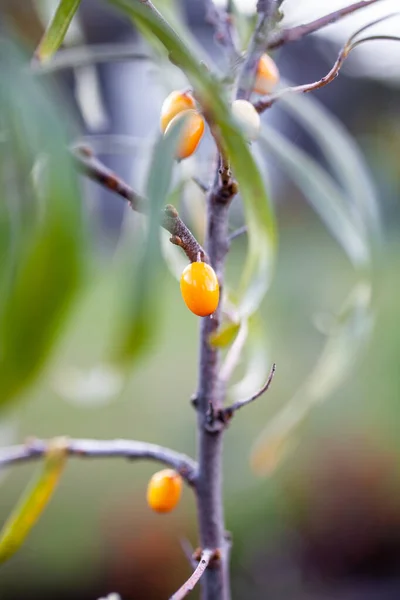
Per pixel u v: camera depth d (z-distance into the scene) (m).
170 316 1.15
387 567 0.87
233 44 0.27
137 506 0.79
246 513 0.82
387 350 0.97
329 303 1.11
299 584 0.82
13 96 0.18
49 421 0.89
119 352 0.19
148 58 0.31
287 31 0.25
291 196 1.62
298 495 0.86
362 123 1.71
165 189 0.19
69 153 0.19
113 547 0.76
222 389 0.27
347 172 0.34
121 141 0.33
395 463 0.89
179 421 0.91
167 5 0.30
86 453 0.29
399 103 1.68
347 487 0.87
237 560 0.80
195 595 0.77
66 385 0.37
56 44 0.22
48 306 0.19
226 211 0.26
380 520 0.87
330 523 0.86
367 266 0.33
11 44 0.19
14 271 0.19
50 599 0.73
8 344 0.19
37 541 0.75
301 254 1.36
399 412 0.92
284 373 0.99
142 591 0.75
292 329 1.07
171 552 0.77
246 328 0.27
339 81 1.69
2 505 0.76
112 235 1.20
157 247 0.19
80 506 0.78
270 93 0.26
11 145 0.18
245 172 0.22
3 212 0.19
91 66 0.33
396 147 1.56
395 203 1.48
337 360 0.34
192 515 0.79
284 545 0.84
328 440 0.89
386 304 1.04
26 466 0.82
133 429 0.89
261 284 0.28
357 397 0.94
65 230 0.19
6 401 0.20
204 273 0.23
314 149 1.30
